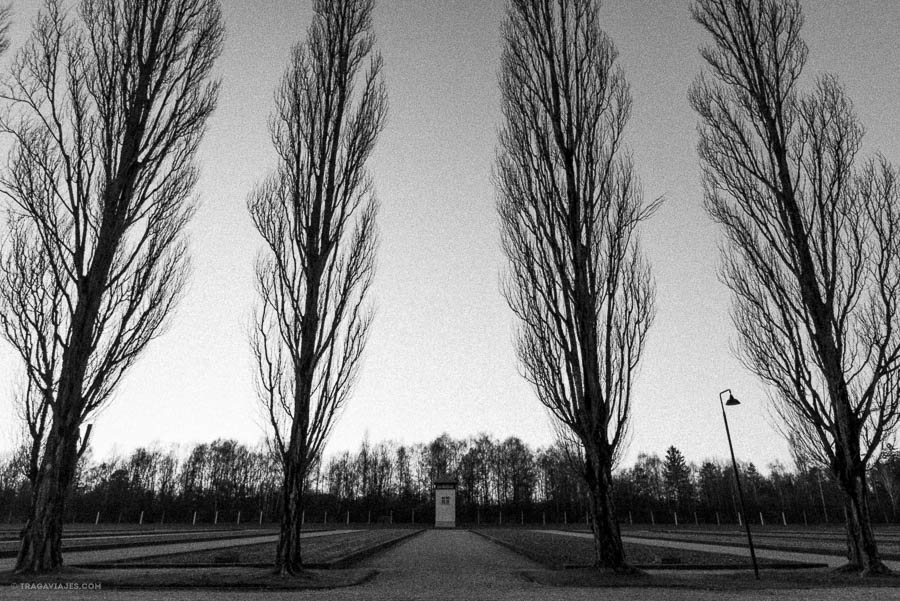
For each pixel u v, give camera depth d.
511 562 20.17
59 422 15.10
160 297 17.77
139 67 17.97
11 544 24.30
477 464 93.75
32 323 16.20
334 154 17.92
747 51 20.11
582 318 16.38
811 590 12.42
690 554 22.95
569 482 87.88
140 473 86.50
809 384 16.78
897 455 70.44
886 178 17.38
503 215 18.56
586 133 18.05
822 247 17.59
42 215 16.16
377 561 20.72
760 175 18.81
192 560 19.00
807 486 84.56
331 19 19.45
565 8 19.42
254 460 90.00
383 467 93.38
